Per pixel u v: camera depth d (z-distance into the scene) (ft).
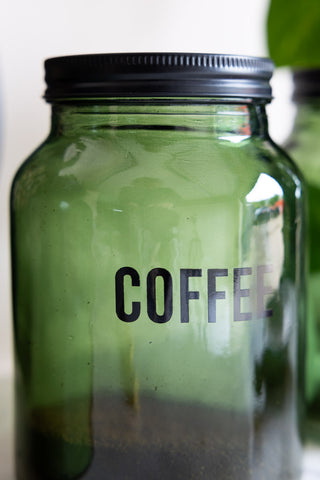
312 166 1.60
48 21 2.02
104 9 2.08
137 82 1.18
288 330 1.33
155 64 1.18
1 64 1.94
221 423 1.26
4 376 1.95
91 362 1.26
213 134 1.25
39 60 2.03
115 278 1.23
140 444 1.25
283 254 1.30
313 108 1.61
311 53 1.65
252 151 1.28
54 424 1.30
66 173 1.25
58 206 1.25
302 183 1.37
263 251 1.27
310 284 1.61
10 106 2.01
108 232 1.23
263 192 1.26
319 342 1.61
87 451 1.27
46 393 1.31
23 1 1.99
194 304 1.23
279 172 1.30
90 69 1.20
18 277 1.35
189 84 1.18
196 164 1.23
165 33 2.15
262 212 1.26
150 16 2.13
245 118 1.27
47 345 1.30
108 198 1.22
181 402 1.24
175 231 1.22
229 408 1.26
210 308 1.23
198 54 1.19
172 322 1.23
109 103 1.22
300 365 1.39
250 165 1.26
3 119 1.95
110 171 1.23
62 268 1.26
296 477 1.39
